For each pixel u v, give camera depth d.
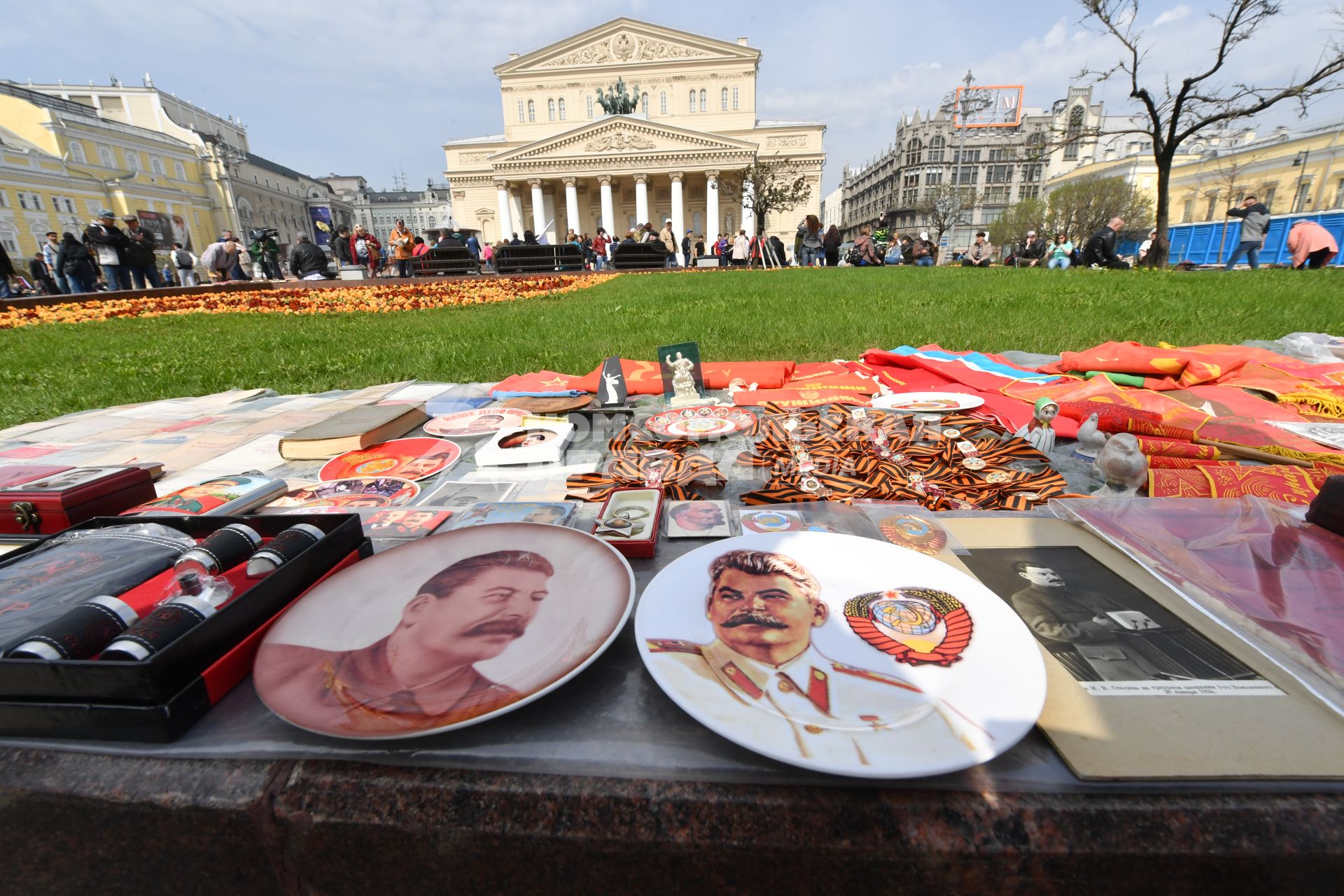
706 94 55.81
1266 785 0.76
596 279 15.49
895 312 6.27
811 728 0.78
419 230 111.06
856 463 1.99
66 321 9.17
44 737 0.90
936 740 0.75
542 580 1.10
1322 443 2.05
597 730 0.86
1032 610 1.08
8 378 4.88
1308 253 12.02
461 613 1.01
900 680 0.85
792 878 0.78
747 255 22.81
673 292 10.03
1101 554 1.26
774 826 0.77
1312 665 0.91
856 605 1.01
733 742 0.78
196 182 60.53
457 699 0.84
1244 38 14.07
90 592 1.12
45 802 0.86
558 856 0.80
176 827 0.85
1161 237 15.81
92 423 2.94
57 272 12.86
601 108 55.25
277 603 1.09
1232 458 1.90
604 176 50.78
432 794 0.81
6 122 45.09
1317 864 0.74
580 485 1.89
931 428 2.34
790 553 1.16
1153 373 2.99
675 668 0.88
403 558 1.18
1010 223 50.69
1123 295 6.89
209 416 3.08
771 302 7.74
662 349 3.06
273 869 0.87
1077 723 0.83
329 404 3.30
